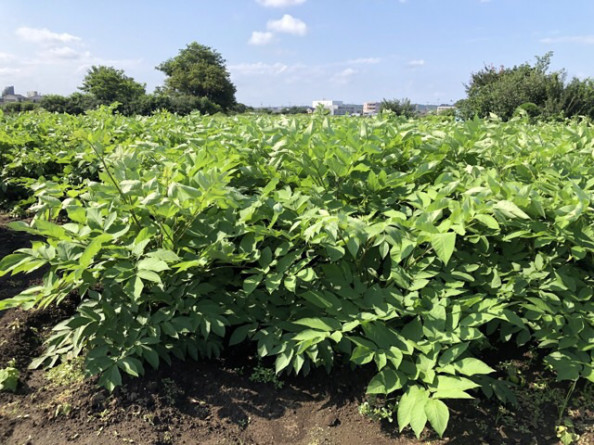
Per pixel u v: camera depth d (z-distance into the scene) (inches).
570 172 138.6
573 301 113.0
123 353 99.3
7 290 148.6
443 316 99.3
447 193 110.1
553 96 666.8
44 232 100.9
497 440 97.2
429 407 84.7
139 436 91.9
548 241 113.0
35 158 230.2
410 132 149.4
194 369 112.9
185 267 100.3
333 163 125.9
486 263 121.3
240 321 113.0
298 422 101.5
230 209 113.5
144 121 247.8
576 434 97.8
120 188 107.5
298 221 108.1
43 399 100.3
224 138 159.0
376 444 95.7
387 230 99.1
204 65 2925.7
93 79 2503.7
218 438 95.0
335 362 117.8
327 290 112.9
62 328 106.8
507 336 111.2
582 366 103.8
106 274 95.1
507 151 155.3
